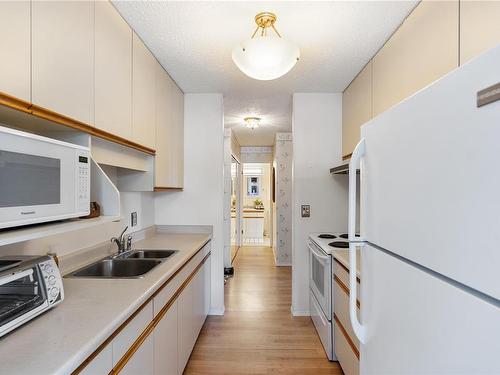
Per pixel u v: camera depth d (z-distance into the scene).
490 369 0.52
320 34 1.85
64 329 0.93
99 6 1.38
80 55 1.22
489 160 0.52
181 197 2.98
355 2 1.54
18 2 0.91
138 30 1.77
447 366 0.63
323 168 2.97
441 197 0.65
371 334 1.01
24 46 0.94
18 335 0.89
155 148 2.14
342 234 2.89
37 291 1.02
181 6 1.55
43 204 0.95
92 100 1.31
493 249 0.51
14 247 1.29
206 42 1.93
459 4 1.22
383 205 0.93
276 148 5.05
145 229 2.70
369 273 1.03
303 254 2.98
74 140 1.30
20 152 0.87
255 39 1.60
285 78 2.58
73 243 1.70
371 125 1.02
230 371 2.04
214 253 2.97
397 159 0.84
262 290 3.70
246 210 7.24
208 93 2.96
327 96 2.97
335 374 2.01
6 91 0.87
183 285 1.92
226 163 4.48
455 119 0.61
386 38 1.89
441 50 1.34
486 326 0.53
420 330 0.73
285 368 2.08
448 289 0.63
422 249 0.72
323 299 2.31
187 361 2.05
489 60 0.52
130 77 1.72
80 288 1.31
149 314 1.33
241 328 2.67
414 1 1.53
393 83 1.82
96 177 1.36
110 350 0.98
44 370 0.72
